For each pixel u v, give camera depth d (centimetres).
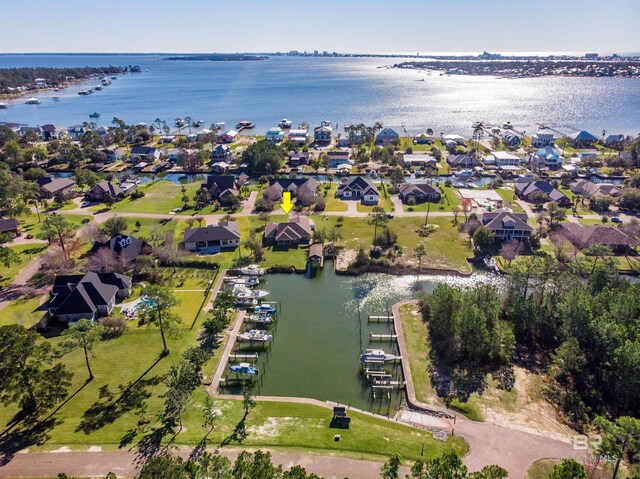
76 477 4284
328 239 9700
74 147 16750
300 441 4781
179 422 5019
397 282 8431
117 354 6228
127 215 11400
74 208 11931
